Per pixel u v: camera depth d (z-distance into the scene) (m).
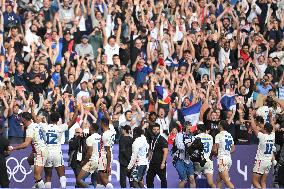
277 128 67.62
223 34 80.56
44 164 54.69
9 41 72.38
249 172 69.50
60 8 77.94
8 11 75.06
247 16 85.38
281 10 85.81
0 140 52.81
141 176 58.50
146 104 70.69
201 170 61.06
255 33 82.06
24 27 75.38
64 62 72.00
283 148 60.94
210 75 76.69
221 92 74.56
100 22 77.06
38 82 68.44
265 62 80.12
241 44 81.12
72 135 65.94
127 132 60.88
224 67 78.50
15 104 64.81
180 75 74.19
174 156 61.34
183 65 75.38
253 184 61.12
